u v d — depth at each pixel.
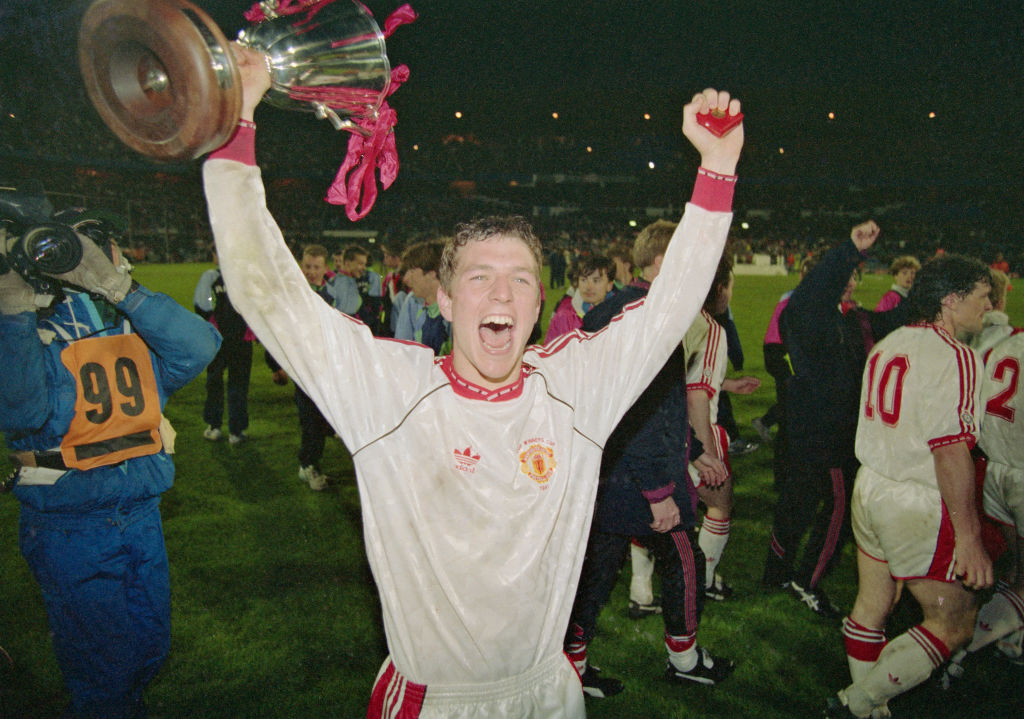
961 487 2.32
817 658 3.27
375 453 1.39
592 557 2.82
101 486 2.15
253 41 1.27
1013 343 3.07
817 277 3.40
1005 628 3.09
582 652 2.91
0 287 1.92
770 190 51.28
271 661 3.18
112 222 2.20
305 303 1.33
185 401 8.09
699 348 3.19
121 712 2.26
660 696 3.00
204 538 4.39
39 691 2.93
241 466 5.76
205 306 6.00
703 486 3.57
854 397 3.48
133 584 2.25
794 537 3.74
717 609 3.68
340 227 45.75
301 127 46.31
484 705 1.49
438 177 50.69
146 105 1.09
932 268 2.51
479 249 1.41
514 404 1.46
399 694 1.50
